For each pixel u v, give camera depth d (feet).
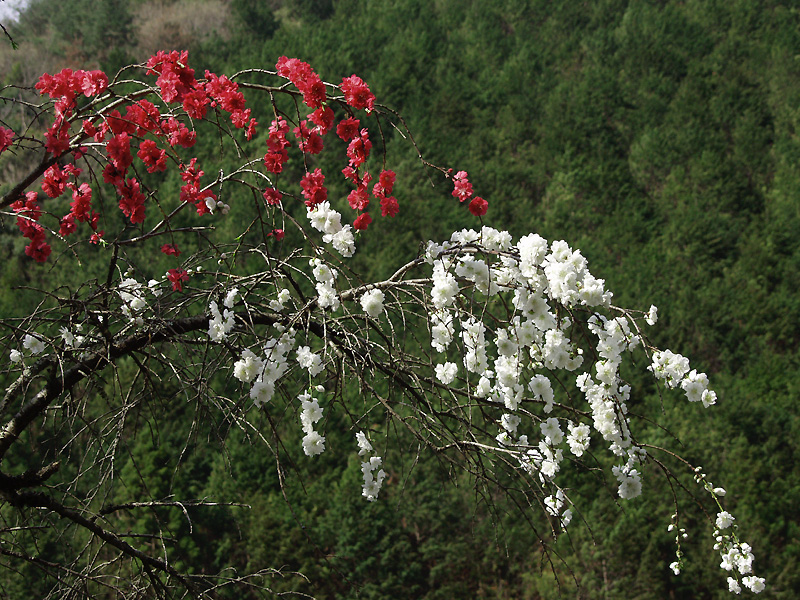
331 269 9.80
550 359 9.90
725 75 163.63
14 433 10.34
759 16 176.35
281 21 182.50
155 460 59.47
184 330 10.75
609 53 173.27
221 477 68.95
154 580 10.41
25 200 10.91
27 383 10.38
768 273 123.75
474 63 173.06
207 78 10.52
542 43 180.65
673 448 86.38
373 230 114.01
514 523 73.05
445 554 70.95
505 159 146.10
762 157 145.28
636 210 136.05
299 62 10.41
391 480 73.46
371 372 9.67
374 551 70.28
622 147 153.17
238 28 171.63
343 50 169.27
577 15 183.01
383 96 155.74
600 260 126.93
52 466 10.43
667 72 168.04
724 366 110.63
